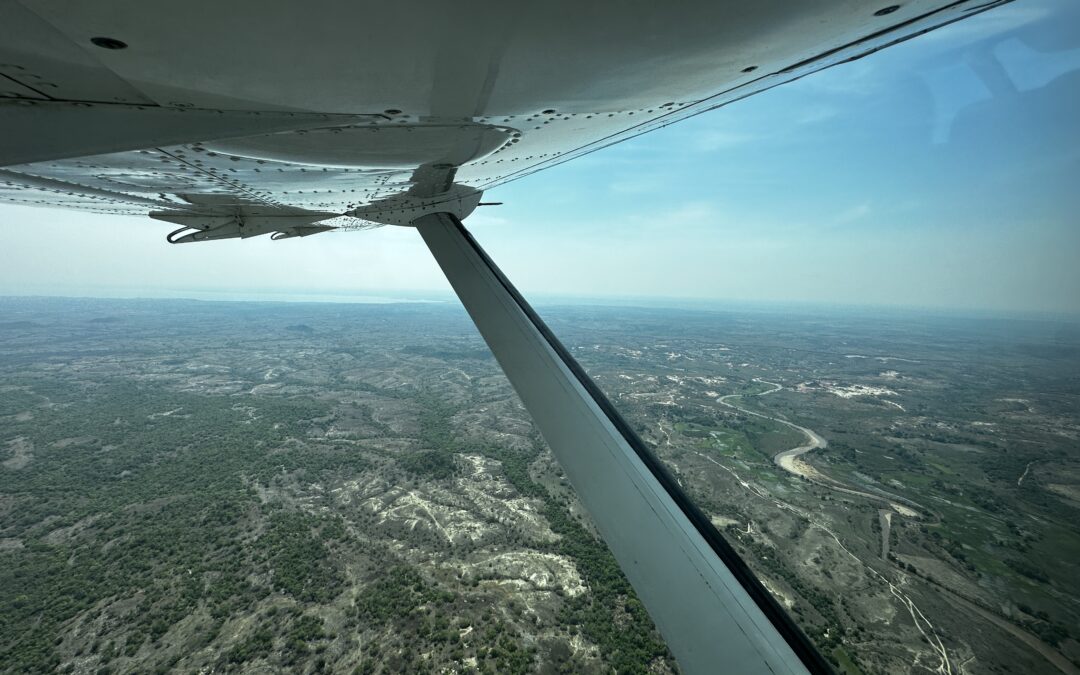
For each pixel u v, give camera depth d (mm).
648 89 2701
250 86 1756
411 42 1536
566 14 1470
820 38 2273
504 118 2881
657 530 2814
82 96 1681
